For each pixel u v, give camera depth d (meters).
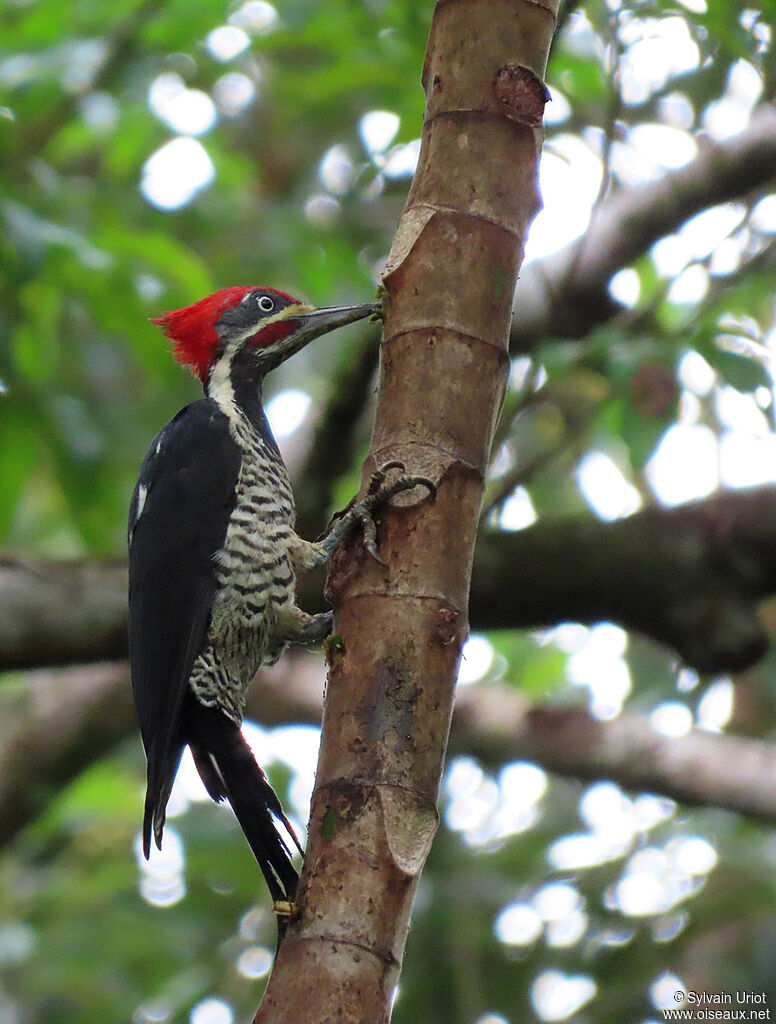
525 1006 10.70
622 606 9.91
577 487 13.05
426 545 5.19
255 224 13.20
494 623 10.26
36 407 11.16
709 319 10.11
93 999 11.10
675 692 12.16
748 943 10.38
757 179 12.87
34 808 13.58
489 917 11.06
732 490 9.86
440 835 11.47
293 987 4.64
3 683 14.09
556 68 11.55
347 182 14.75
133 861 12.99
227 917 11.52
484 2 5.59
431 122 5.60
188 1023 10.91
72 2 11.62
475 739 12.27
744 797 11.39
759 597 9.73
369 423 12.98
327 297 12.98
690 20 9.56
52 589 10.12
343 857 4.79
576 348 9.34
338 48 11.79
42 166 11.16
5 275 10.27
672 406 9.07
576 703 13.50
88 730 13.77
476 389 5.36
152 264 11.01
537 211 5.58
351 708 5.02
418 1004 10.60
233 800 7.29
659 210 12.84
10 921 12.02
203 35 12.05
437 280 5.41
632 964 10.64
